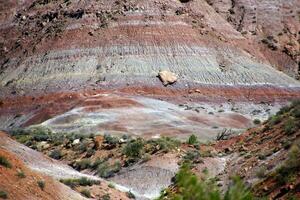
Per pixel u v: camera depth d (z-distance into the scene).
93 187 61.62
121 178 78.50
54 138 115.69
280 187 41.25
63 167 69.69
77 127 162.38
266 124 77.44
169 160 80.38
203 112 196.00
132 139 101.88
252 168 53.50
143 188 74.00
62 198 48.88
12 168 46.84
